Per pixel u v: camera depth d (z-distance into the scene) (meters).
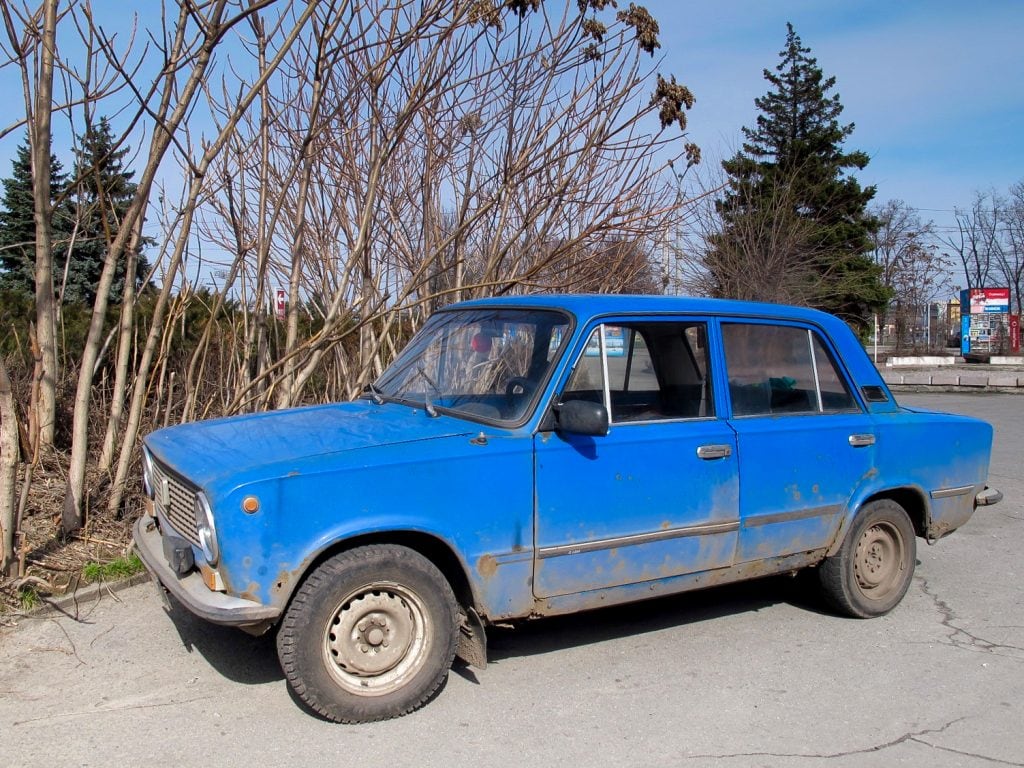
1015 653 4.74
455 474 3.82
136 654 4.38
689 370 4.58
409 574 3.74
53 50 5.40
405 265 7.75
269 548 3.49
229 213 7.02
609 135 7.11
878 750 3.64
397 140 6.50
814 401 5.03
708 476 4.48
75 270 12.41
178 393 7.27
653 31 6.95
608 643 4.79
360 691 3.71
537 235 7.51
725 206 23.59
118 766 3.36
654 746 3.64
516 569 3.98
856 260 34.28
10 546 4.91
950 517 5.58
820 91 35.47
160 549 4.11
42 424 6.36
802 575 5.72
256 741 3.58
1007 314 43.50
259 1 5.61
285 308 8.28
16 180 12.45
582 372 4.21
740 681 4.31
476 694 4.08
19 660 4.29
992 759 3.59
